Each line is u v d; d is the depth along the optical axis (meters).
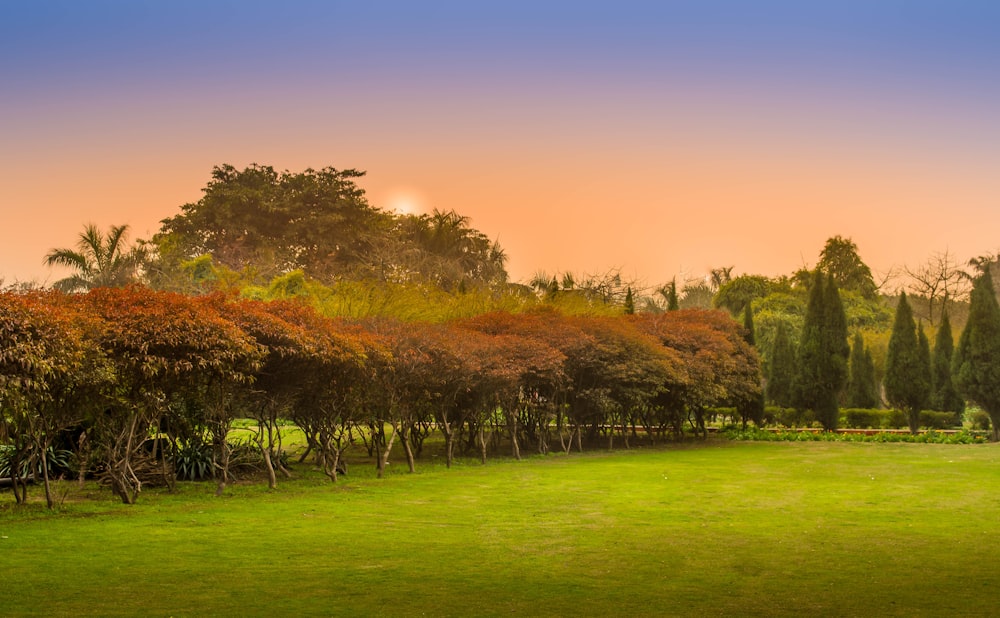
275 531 13.04
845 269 64.50
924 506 16.19
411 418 25.22
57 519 13.90
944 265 62.97
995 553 11.82
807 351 38.69
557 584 9.86
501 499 16.92
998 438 34.53
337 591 9.35
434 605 8.84
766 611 8.80
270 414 19.05
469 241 62.25
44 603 8.60
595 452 29.02
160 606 8.58
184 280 39.19
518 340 25.89
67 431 19.28
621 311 41.88
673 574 10.45
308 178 60.09
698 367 31.59
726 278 68.75
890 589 9.76
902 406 38.09
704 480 20.28
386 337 21.27
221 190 57.75
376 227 60.44
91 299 15.79
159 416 17.39
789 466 23.70
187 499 16.62
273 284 36.47
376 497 17.14
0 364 12.45
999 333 34.50
